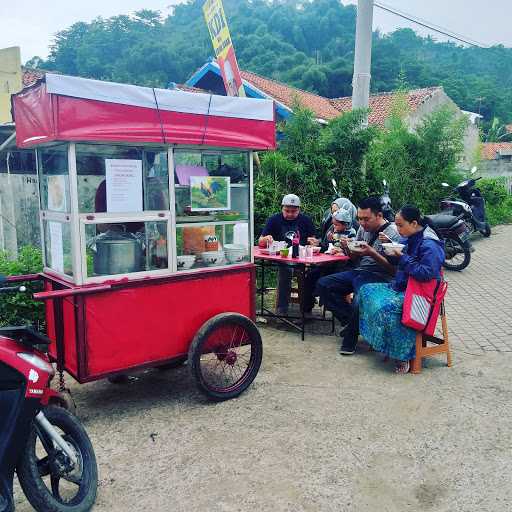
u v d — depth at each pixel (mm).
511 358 4406
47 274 3660
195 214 3674
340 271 5109
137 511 2477
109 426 3291
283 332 5184
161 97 3270
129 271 3361
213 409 3523
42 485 2285
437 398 3648
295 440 3104
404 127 10648
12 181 6633
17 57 11555
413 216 3988
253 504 2521
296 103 9000
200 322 3643
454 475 2750
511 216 14719
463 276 7785
